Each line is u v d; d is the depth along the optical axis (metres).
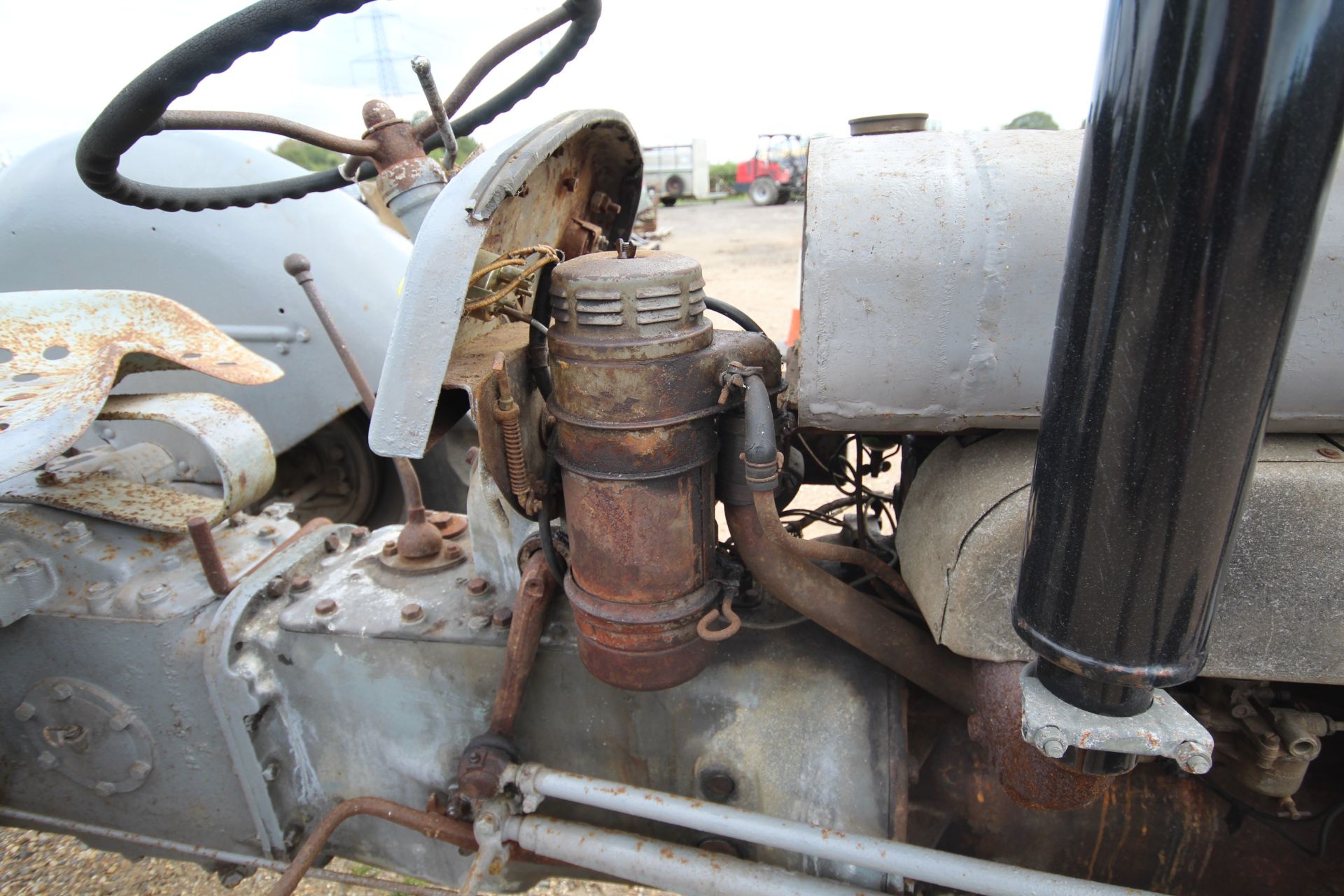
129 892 1.92
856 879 1.08
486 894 1.38
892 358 0.86
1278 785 0.93
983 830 1.08
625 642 0.97
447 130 1.10
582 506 0.94
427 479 2.82
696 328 0.90
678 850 1.09
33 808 1.55
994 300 0.83
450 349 0.83
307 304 2.52
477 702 1.21
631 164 1.31
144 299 1.52
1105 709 0.68
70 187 2.42
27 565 1.36
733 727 1.12
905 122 1.13
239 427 1.46
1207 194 0.50
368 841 1.40
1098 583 0.62
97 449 1.78
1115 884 1.05
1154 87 0.51
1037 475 0.67
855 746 1.08
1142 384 0.56
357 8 0.87
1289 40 0.47
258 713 1.30
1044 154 0.86
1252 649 0.83
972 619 0.88
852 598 1.06
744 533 1.02
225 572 1.37
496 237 0.96
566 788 1.09
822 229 0.85
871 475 1.36
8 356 1.35
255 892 1.92
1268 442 0.85
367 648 1.24
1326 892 0.99
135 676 1.35
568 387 0.90
